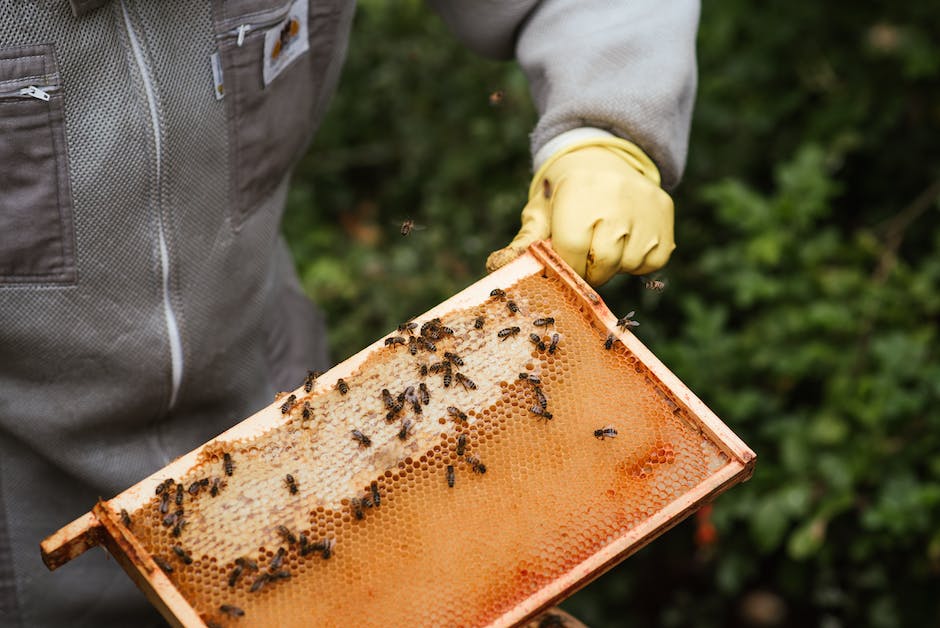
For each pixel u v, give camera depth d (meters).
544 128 1.81
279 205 1.85
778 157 2.65
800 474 2.22
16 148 1.65
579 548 1.60
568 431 1.64
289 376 1.96
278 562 1.59
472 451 1.63
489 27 1.87
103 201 1.70
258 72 1.73
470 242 2.68
